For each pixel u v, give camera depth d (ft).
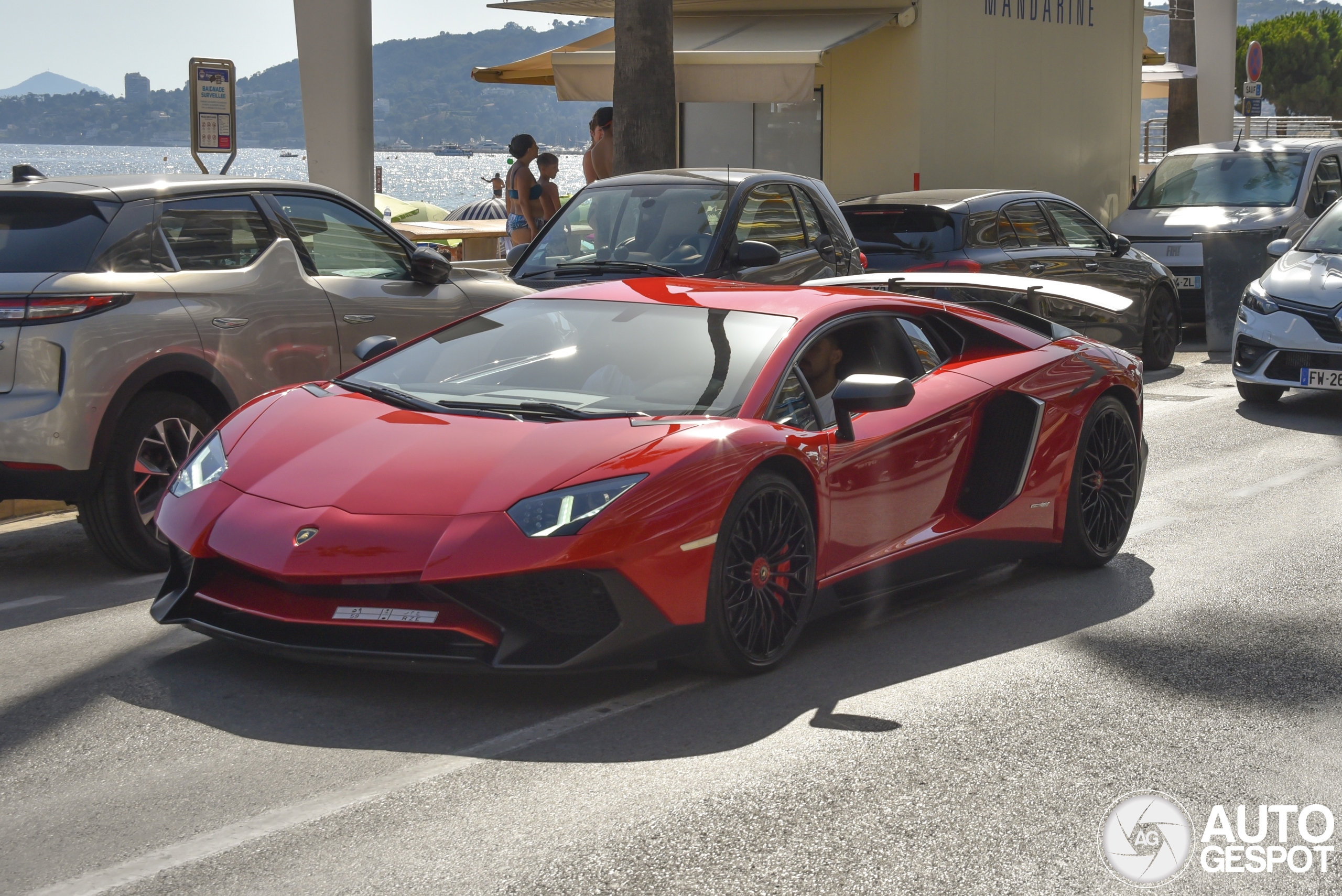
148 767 11.60
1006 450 17.51
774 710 13.19
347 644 12.82
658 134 42.16
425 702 13.20
